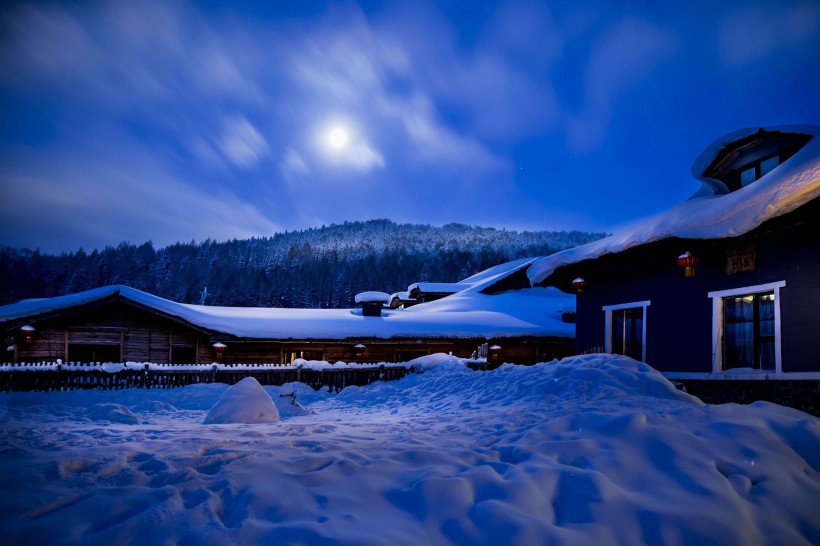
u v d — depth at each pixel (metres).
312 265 129.38
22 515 3.26
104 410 9.41
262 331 21.73
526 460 4.60
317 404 13.85
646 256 12.23
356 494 3.81
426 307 31.56
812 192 7.36
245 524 3.22
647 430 5.11
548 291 35.38
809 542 3.90
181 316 20.69
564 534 3.50
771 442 5.12
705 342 10.66
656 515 3.80
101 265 110.44
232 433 6.04
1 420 8.34
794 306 8.84
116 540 3.01
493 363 24.66
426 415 9.33
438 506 3.70
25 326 19.00
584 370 9.66
